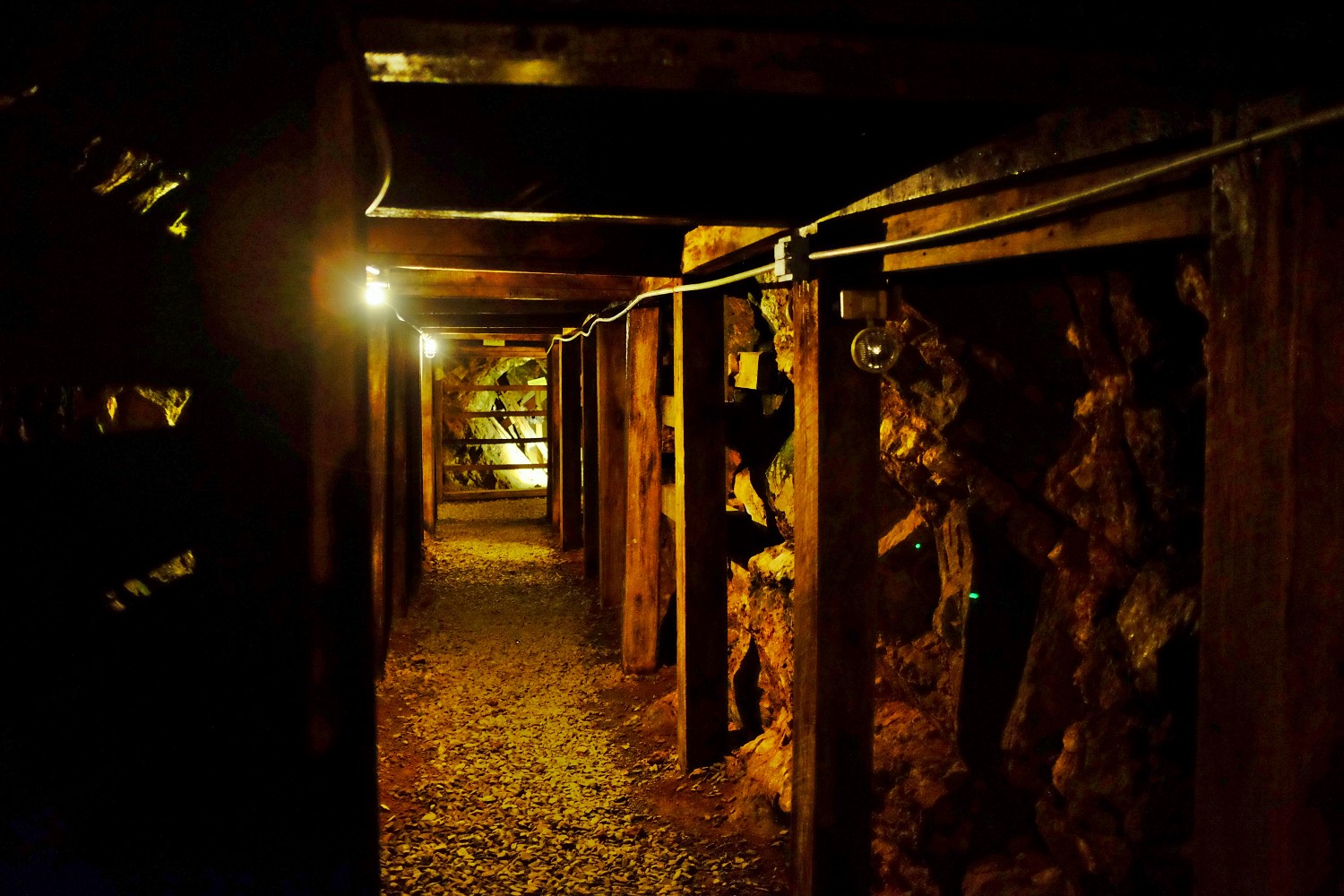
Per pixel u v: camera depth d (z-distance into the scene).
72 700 1.28
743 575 5.25
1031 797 3.00
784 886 3.65
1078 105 1.51
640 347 6.33
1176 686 2.43
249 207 1.20
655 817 4.31
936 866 3.12
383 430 6.18
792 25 1.37
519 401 19.83
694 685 4.73
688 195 2.30
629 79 1.36
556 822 4.27
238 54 1.19
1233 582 1.57
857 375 2.75
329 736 1.23
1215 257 1.60
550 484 13.37
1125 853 2.55
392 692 6.02
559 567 10.21
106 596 1.30
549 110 1.84
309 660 1.22
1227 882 1.60
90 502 1.32
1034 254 2.33
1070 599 2.87
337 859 1.24
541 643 7.30
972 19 1.38
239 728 1.22
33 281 1.31
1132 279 2.54
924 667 3.49
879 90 1.42
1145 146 1.89
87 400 1.33
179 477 1.23
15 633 1.33
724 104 1.79
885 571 3.70
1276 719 1.50
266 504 1.21
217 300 1.19
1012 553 3.14
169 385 1.22
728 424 5.90
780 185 2.29
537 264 4.23
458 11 1.29
